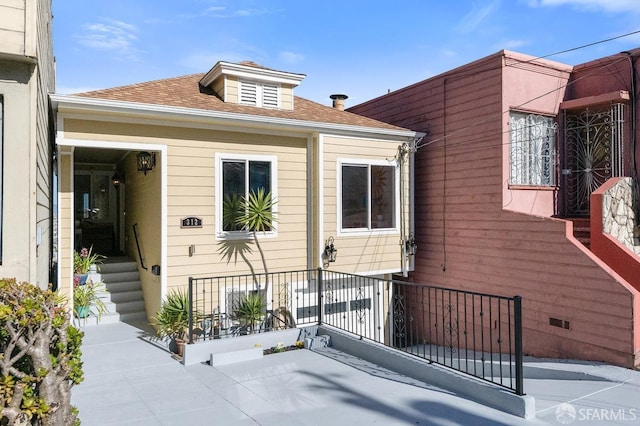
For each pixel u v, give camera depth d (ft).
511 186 26.61
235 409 14.24
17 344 8.70
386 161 29.76
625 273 22.16
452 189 29.91
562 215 28.63
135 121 22.20
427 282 31.73
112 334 22.40
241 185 25.25
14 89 11.95
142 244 27.07
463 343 28.58
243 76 27.14
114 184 35.58
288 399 15.05
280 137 26.50
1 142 11.82
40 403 8.54
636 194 25.16
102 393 15.53
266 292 23.72
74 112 20.80
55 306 9.93
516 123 27.27
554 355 22.80
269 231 26.00
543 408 14.15
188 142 23.56
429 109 31.99
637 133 25.31
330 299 25.09
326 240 27.22
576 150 28.63
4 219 11.74
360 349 20.03
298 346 21.67
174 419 13.51
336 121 28.60
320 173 26.96
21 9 11.75
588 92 28.07
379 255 29.45
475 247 28.12
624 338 19.45
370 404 14.56
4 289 9.12
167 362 18.83
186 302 20.86
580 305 21.57
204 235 23.86
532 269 24.29
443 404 14.46
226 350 19.83
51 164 25.80
